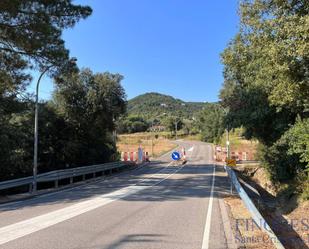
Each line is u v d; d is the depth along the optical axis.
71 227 10.95
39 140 31.59
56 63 24.92
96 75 38.12
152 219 12.52
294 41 12.30
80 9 24.89
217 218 12.87
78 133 36.81
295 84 13.78
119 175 35.53
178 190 22.47
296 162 26.31
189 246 8.88
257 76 24.11
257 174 39.41
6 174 24.48
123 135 139.12
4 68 24.61
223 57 26.30
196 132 158.75
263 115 28.00
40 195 20.34
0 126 25.00
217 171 39.59
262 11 14.91
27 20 22.62
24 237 9.54
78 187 24.75
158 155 72.19
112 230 10.59
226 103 32.94
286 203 20.86
